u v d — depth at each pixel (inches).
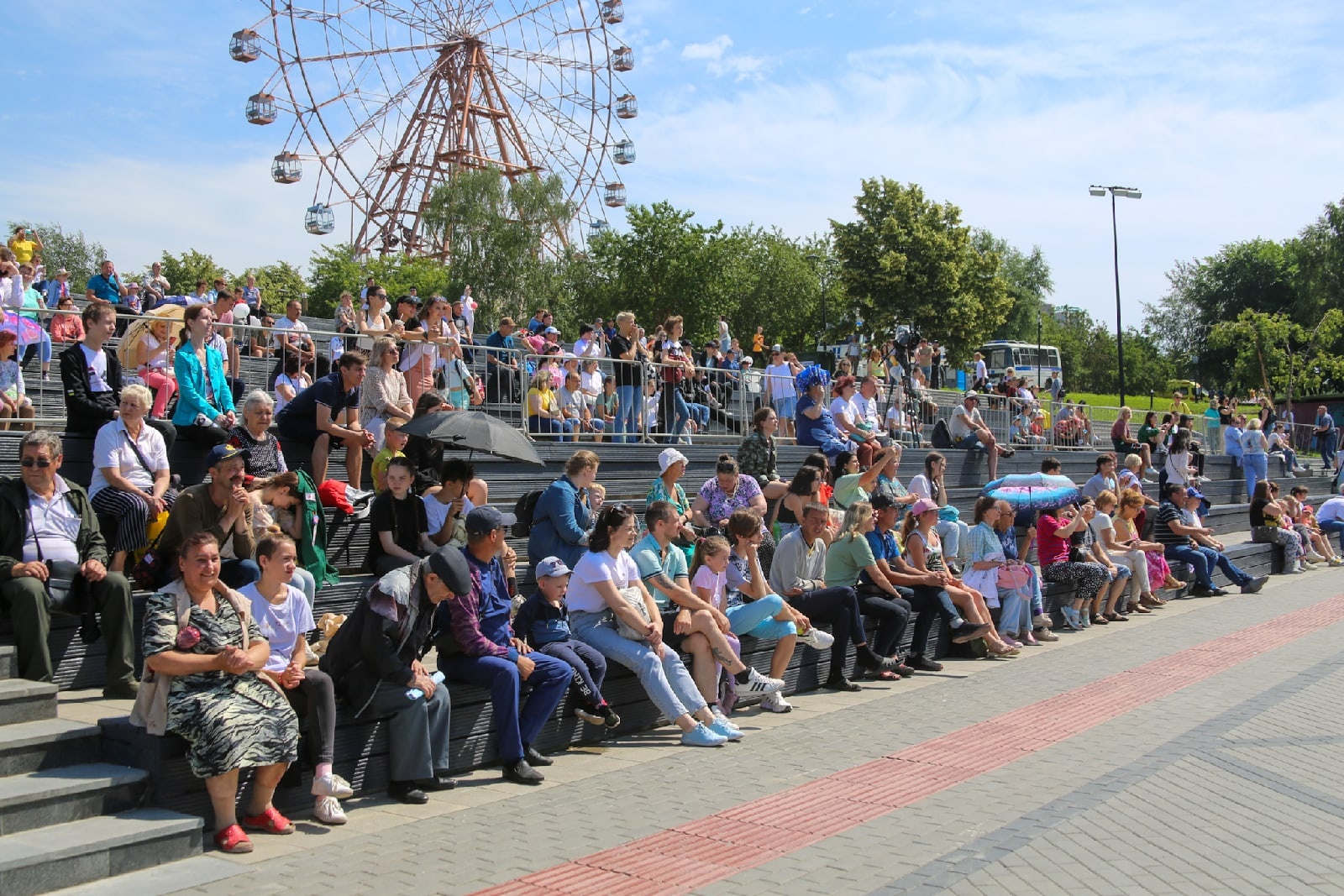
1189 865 206.8
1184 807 245.0
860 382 715.4
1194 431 1117.1
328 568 355.9
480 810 246.2
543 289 1881.2
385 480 349.1
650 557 341.1
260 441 359.9
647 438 622.5
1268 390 2250.2
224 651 221.8
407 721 254.7
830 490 485.4
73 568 266.2
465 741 278.5
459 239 1847.9
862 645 408.2
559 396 581.0
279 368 490.9
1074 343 3964.1
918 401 863.1
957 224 2150.6
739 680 354.3
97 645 285.0
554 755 302.7
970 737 318.0
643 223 2158.0
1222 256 3405.5
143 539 296.5
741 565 381.4
